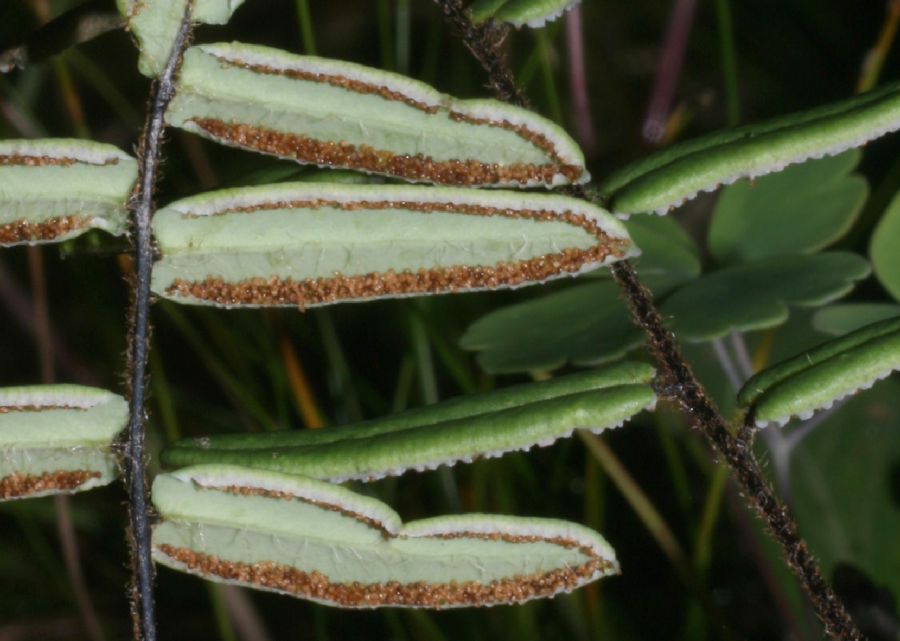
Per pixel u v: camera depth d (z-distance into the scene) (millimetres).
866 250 309
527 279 205
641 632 291
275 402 321
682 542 299
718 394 266
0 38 391
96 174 203
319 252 204
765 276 251
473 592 203
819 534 262
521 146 206
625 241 205
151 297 206
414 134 205
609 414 206
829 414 266
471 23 215
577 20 319
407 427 207
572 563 204
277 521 202
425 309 307
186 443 210
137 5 202
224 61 203
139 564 203
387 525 202
